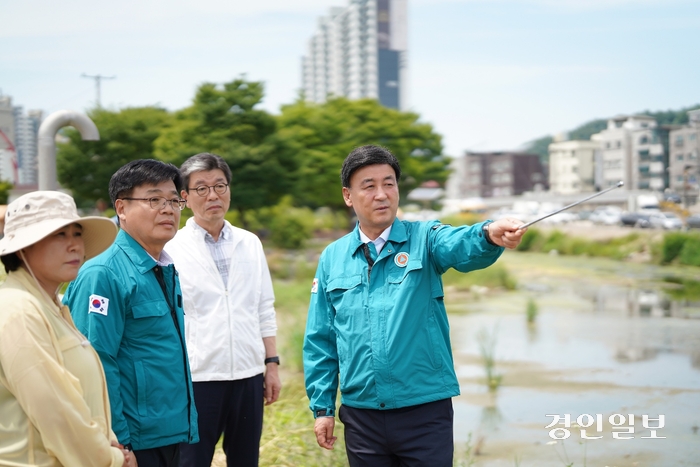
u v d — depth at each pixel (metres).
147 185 2.69
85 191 23.84
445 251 2.75
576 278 19.62
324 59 180.38
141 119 23.56
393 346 2.73
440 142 36.47
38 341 1.99
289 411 5.14
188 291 3.42
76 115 5.21
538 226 38.22
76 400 2.02
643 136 77.19
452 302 14.72
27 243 2.05
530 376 7.71
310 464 4.09
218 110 18.50
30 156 62.03
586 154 95.00
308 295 12.70
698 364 8.30
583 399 6.65
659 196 58.03
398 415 2.75
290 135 19.77
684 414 6.07
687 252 23.55
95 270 2.57
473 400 6.67
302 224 26.97
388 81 174.12
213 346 3.38
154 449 2.61
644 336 10.35
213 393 3.36
